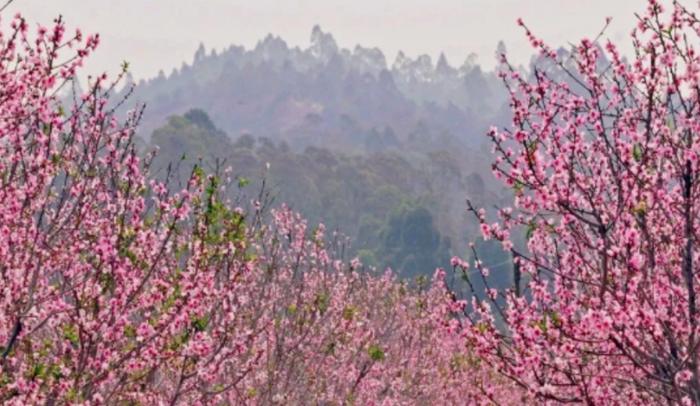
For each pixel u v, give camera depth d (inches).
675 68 518.3
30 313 531.2
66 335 531.5
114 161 576.1
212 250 603.5
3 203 533.3
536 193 517.0
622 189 509.4
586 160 548.1
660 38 520.1
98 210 599.2
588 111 550.0
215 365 601.9
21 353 578.9
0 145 563.2
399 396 1178.6
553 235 560.1
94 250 552.1
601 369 569.0
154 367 568.7
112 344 557.9
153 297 575.8
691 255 497.7
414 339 1246.3
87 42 546.6
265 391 759.7
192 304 561.6
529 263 560.1
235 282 615.2
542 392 524.4
